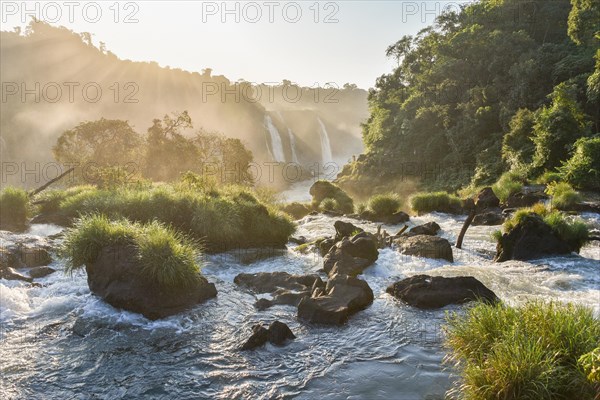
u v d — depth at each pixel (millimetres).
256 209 16812
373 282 11406
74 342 7742
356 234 14586
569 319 5652
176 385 6359
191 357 7211
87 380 6488
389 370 6730
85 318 8664
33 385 6328
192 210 15664
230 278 12141
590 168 27906
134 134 43562
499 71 60375
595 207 21547
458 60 61750
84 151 42125
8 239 14047
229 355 7277
